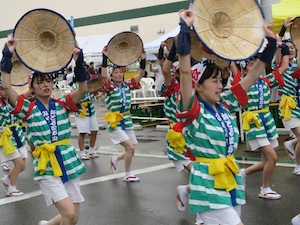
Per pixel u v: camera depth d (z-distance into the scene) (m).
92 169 8.71
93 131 9.91
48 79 4.22
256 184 6.80
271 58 3.52
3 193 7.23
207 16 3.15
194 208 3.40
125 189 7.05
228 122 3.47
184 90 3.29
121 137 7.43
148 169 8.37
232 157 3.50
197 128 3.38
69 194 4.35
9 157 6.96
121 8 26.89
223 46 3.15
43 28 3.96
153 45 15.80
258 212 5.56
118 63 7.53
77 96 4.32
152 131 13.70
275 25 10.43
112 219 5.66
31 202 6.65
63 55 4.06
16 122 7.04
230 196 3.40
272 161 5.93
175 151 5.43
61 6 29.47
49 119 4.25
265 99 5.98
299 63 5.22
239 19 3.24
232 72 5.19
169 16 25.23
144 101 15.91
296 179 6.93
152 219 5.57
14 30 3.86
